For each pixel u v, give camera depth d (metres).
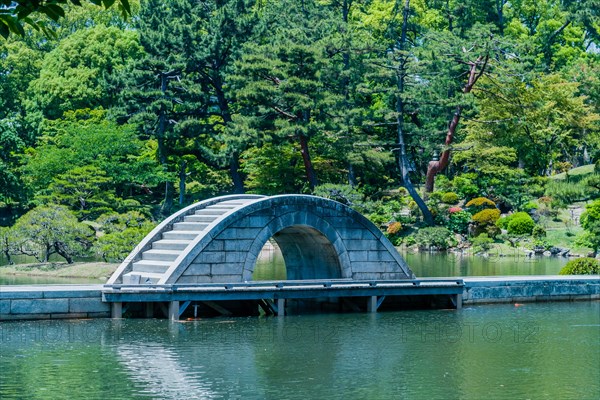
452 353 20.38
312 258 27.52
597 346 21.45
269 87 50.72
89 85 63.47
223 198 28.27
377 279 26.91
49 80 64.56
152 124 56.09
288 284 24.34
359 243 26.69
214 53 56.28
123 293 22.84
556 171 71.44
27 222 36.53
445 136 63.16
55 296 22.53
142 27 59.72
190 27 56.00
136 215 38.88
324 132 54.28
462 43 56.91
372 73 56.50
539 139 63.19
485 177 61.38
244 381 16.98
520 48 56.50
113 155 51.50
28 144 58.59
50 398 15.35
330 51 58.00
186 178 62.03
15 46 73.94
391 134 62.75
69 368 17.70
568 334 23.02
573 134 68.44
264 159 56.72
